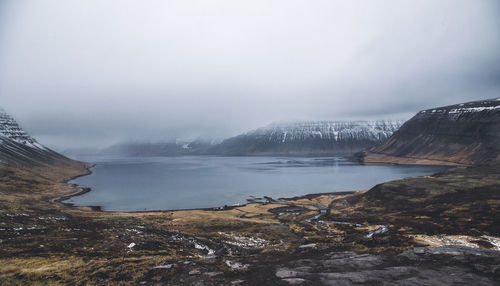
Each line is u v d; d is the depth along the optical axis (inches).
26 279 1269.7
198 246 2438.5
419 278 1161.4
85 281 1224.8
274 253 1780.3
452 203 4544.8
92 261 1565.0
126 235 2620.6
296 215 4859.7
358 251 1701.5
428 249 1594.5
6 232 2519.7
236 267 1392.7
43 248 2028.8
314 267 1365.7
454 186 5605.3
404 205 4936.0
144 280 1219.9
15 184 6929.1
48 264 1518.2
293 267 1373.0
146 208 5615.2
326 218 4522.6
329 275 1227.9
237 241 2714.1
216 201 6402.6
